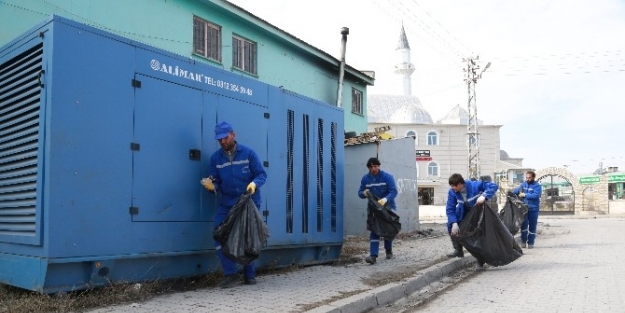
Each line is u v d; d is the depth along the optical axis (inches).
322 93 762.8
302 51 710.5
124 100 232.1
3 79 244.2
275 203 314.5
